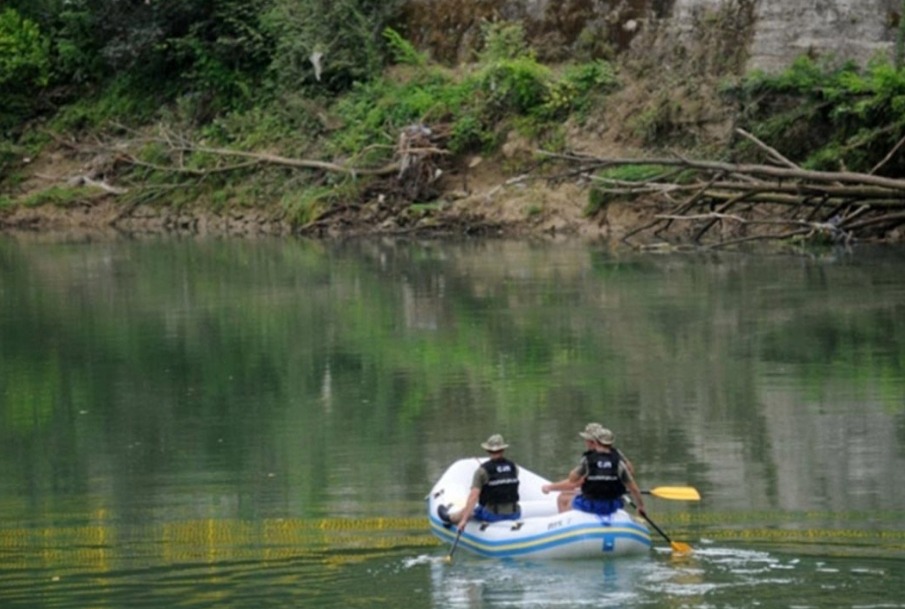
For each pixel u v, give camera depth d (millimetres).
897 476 23453
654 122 57562
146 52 70938
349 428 27859
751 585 18500
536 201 58125
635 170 56594
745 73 57562
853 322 36562
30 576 19438
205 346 36438
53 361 35188
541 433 27016
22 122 73188
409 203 60656
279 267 50719
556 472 24344
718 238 53781
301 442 26922
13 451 26875
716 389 30062
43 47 73562
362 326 38438
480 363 33406
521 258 50750
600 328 37000
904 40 54500
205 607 18156
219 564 19844
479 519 20656
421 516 22062
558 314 39188
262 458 25844
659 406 28766
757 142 50719
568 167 58812
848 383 30172
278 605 18156
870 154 52406
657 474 24047
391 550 20516
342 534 21188
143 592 18719
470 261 50438
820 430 26547
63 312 42188
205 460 25844
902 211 49750
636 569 19297
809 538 20375
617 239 54750
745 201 50344
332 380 32156
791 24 57062
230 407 29969
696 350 33938
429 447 26250
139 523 21969
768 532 20703
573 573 19250
